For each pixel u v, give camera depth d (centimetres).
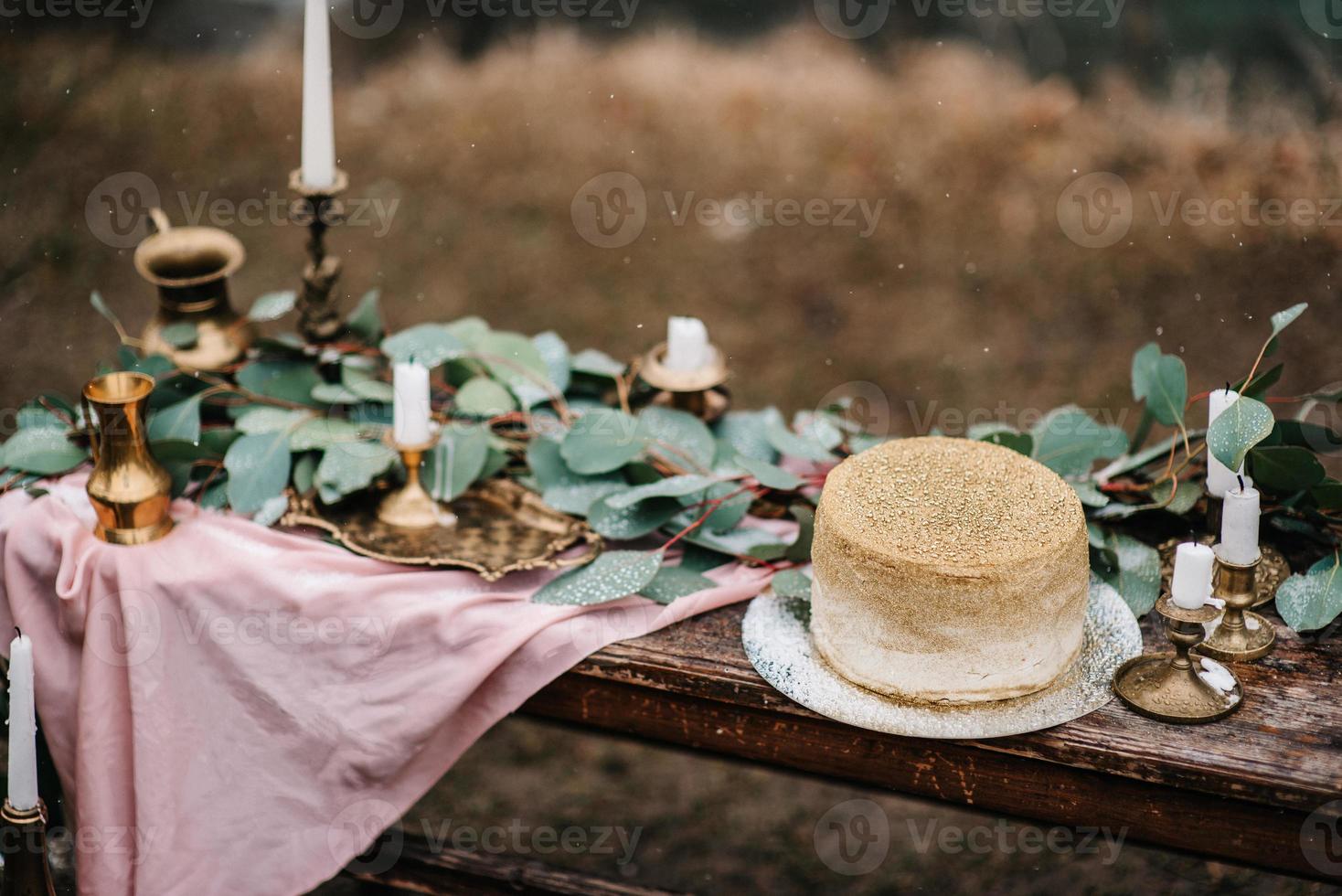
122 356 174
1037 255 329
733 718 153
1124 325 303
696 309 319
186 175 365
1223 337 294
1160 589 157
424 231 352
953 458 155
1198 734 145
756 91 399
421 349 173
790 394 284
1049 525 147
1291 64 377
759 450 173
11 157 363
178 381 173
